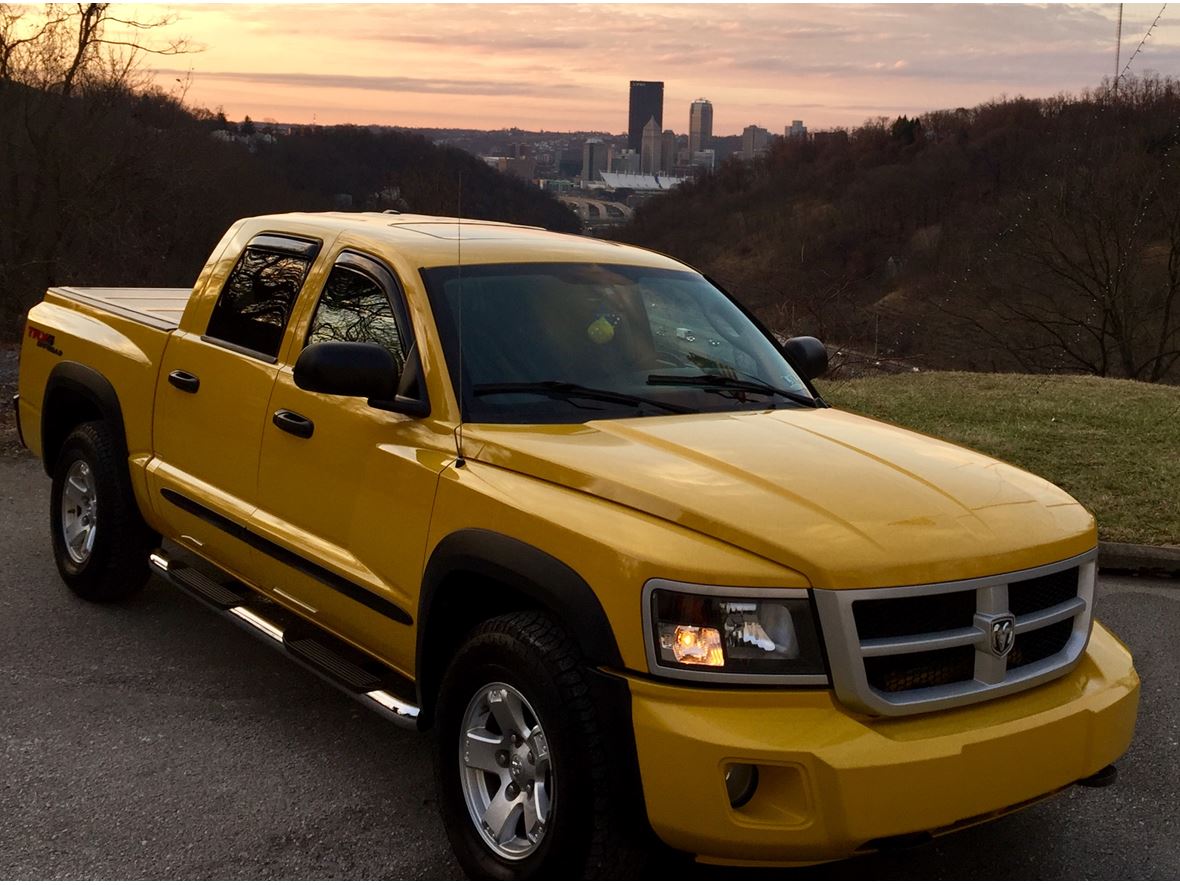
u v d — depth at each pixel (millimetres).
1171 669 5586
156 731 4414
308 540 4199
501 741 3324
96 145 20172
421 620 3604
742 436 3686
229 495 4699
